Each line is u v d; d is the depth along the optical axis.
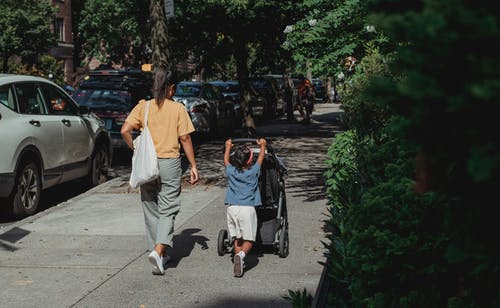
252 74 20.19
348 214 4.01
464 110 1.48
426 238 3.40
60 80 41.22
